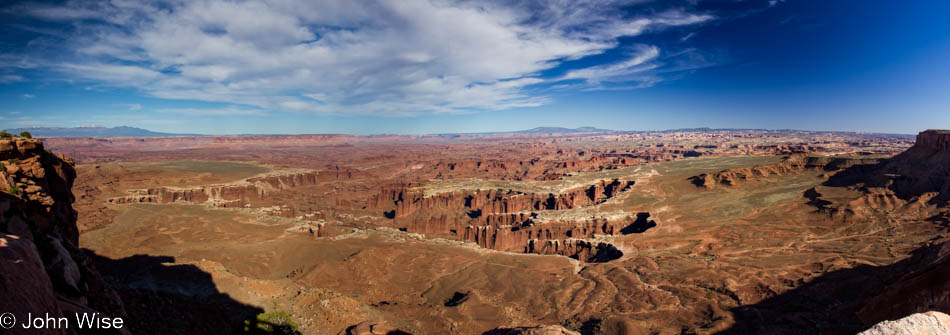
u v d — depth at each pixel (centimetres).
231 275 6006
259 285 5856
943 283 1858
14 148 3475
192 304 4291
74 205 14862
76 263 2948
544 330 2320
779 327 5838
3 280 1084
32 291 1172
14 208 2820
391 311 6988
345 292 8319
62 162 4331
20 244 1269
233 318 4859
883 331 1141
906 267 6744
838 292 6725
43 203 3369
